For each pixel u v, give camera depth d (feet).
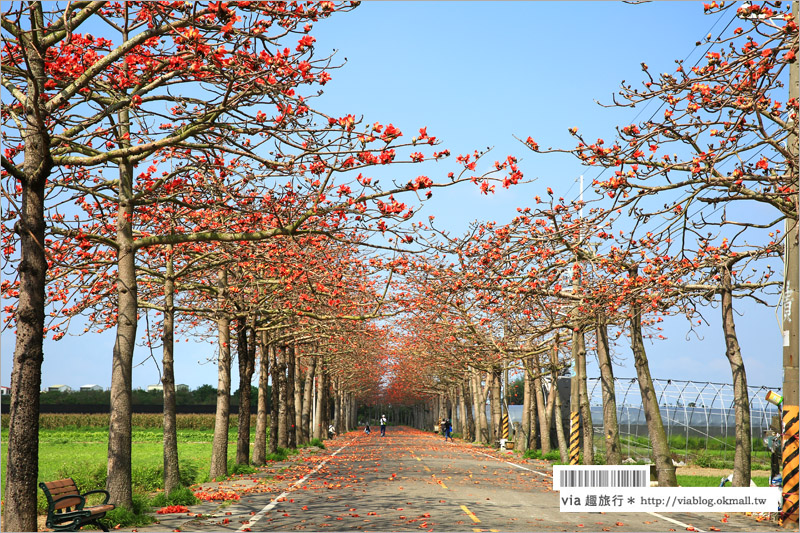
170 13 30.60
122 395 40.19
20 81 36.96
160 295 59.00
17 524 30.12
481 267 52.01
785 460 39.60
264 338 88.53
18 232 31.78
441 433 253.03
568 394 138.31
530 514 42.88
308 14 31.89
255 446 84.53
